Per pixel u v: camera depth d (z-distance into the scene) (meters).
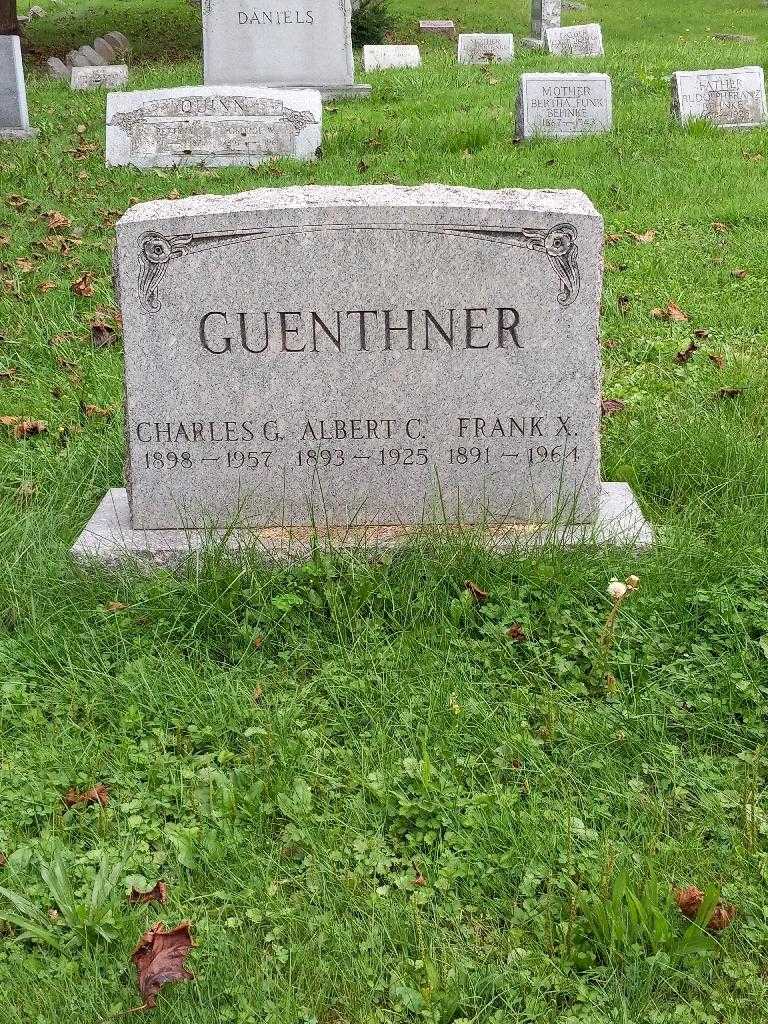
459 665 2.49
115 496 3.04
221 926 1.89
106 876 1.97
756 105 6.87
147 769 2.25
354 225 2.67
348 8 7.67
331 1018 1.76
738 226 4.90
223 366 2.76
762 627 2.57
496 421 2.80
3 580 2.73
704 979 1.80
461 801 2.13
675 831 2.09
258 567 2.73
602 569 2.71
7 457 3.19
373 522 2.87
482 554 2.72
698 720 2.35
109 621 2.64
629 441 3.21
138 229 2.67
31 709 2.40
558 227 2.68
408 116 6.83
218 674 2.52
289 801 2.13
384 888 1.96
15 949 1.86
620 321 4.00
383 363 2.76
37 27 12.83
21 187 5.45
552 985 1.79
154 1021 1.73
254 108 6.00
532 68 8.52
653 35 12.51
